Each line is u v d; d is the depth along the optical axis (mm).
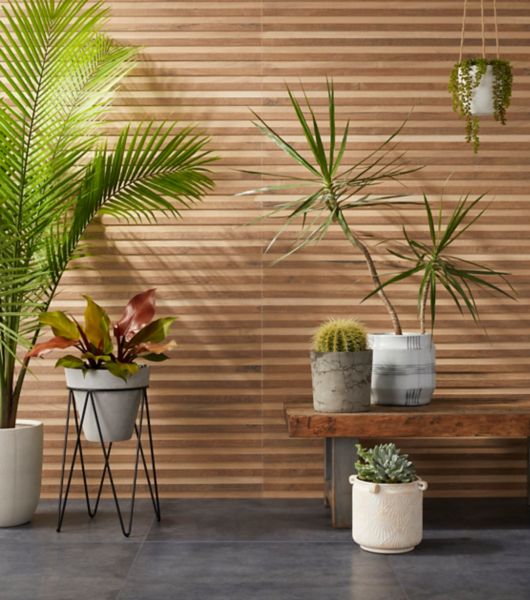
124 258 4277
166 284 4277
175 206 4266
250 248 4273
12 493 3717
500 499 4250
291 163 4270
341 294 4277
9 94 3637
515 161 4277
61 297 4277
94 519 3875
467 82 3730
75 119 3885
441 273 4277
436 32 4258
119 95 4258
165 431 4273
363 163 4270
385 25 4254
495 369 4289
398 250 4273
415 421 3627
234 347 4273
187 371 4273
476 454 4277
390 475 3375
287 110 4270
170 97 4262
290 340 4273
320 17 4258
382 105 4262
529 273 4293
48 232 4121
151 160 3867
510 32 4254
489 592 2936
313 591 2957
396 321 3900
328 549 3424
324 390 3705
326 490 4090
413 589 2971
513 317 4293
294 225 4270
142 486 4266
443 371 4293
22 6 4262
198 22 4262
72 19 4223
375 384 3875
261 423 4273
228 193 4273
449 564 3230
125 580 3078
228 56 4262
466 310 4293
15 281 3570
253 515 3947
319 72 4262
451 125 4266
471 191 4277
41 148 3766
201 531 3684
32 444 3771
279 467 4277
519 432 3641
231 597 2904
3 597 2916
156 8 4254
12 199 3652
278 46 4258
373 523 3336
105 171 3764
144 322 3766
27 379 4270
